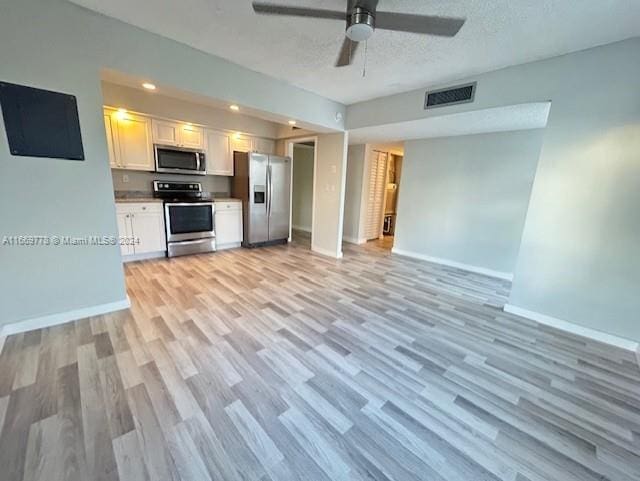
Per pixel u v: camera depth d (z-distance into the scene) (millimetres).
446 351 2188
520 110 2877
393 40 2234
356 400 1643
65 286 2291
